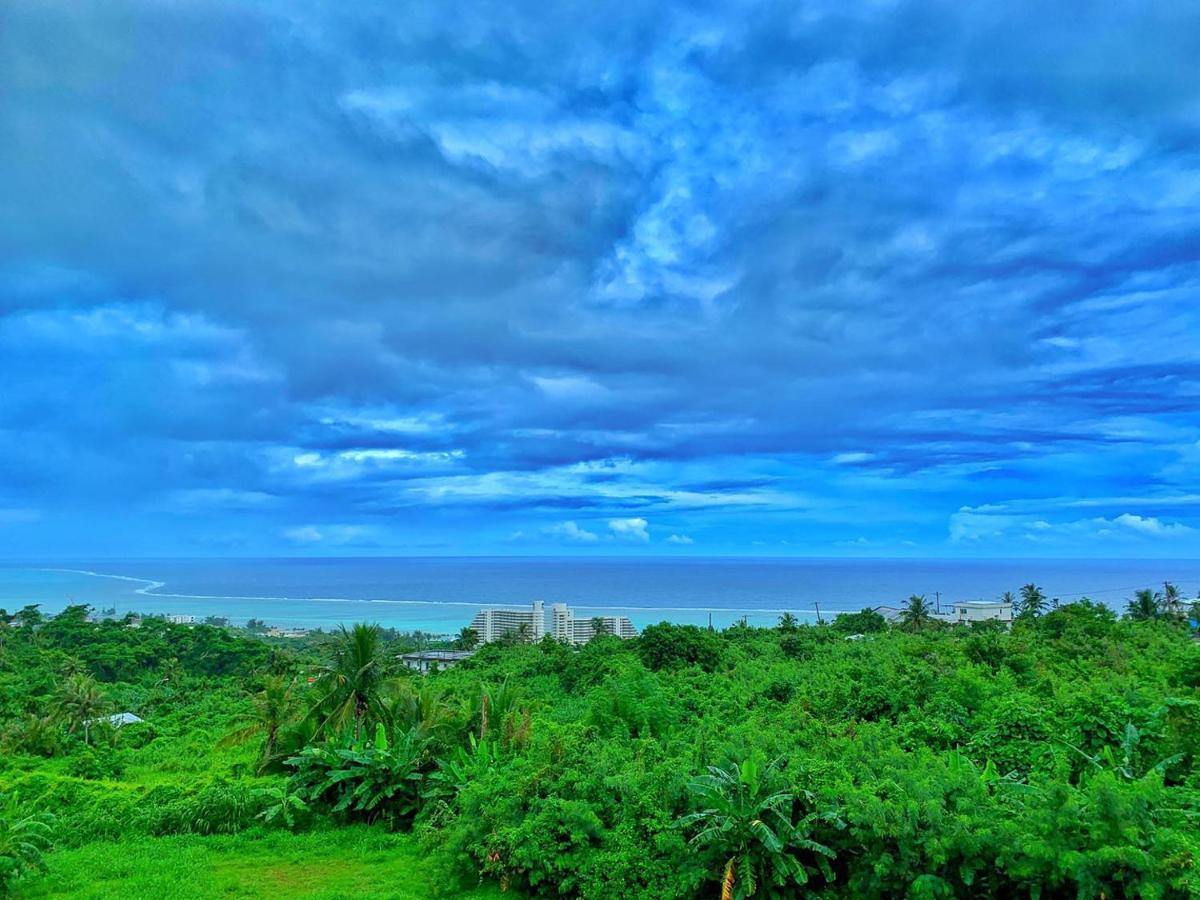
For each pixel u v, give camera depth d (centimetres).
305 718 1980
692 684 3108
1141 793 641
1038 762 1020
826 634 5591
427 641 11850
